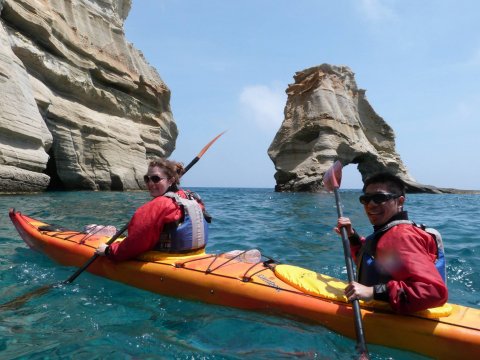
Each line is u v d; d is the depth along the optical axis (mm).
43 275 4020
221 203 16438
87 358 2350
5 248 4992
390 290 2359
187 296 3338
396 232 2428
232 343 2609
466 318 2512
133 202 12922
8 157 12828
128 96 23969
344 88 37969
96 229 4691
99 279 3883
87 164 19672
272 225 8938
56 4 19500
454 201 23766
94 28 22312
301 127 35281
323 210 13602
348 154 35312
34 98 14984
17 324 2832
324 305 2809
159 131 26344
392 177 2566
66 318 2967
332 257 5582
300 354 2479
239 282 3178
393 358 2473
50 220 7754
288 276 3160
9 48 14305
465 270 4918
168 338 2662
